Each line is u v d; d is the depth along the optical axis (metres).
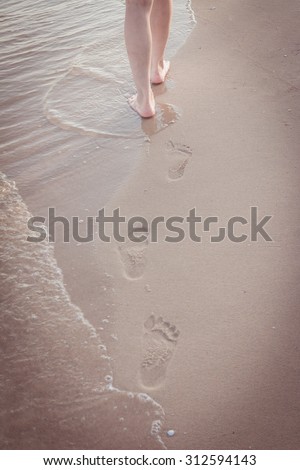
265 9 3.88
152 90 3.16
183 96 3.08
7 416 1.69
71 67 3.48
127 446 1.61
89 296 2.04
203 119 2.88
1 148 2.84
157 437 1.62
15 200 2.51
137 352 1.84
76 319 1.97
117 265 2.16
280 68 3.21
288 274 2.04
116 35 3.79
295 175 2.47
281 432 1.60
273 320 1.89
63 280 2.12
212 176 2.52
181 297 2.00
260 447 1.58
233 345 1.83
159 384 1.74
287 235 2.20
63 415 1.69
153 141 2.78
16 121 3.04
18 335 1.92
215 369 1.77
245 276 2.05
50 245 2.27
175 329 1.90
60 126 2.97
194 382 1.74
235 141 2.70
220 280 2.05
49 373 1.80
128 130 2.88
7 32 3.96
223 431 1.62
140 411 1.68
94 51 3.64
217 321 1.91
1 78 3.43
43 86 3.32
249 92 3.04
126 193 2.48
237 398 1.68
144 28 2.64
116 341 1.88
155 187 2.50
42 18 4.14
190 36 3.65
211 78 3.21
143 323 1.93
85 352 1.86
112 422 1.66
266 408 1.65
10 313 2.00
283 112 2.86
